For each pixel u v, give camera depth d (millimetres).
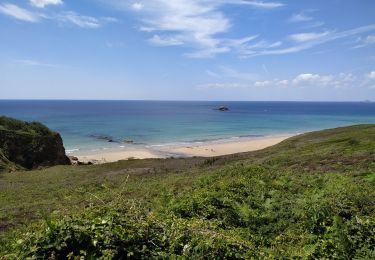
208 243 6586
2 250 7047
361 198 10867
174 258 6133
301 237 8562
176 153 66312
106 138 86438
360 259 7172
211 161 34875
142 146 74750
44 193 25641
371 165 18359
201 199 11117
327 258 7336
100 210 7281
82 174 36250
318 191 12898
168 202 11953
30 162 49250
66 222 6133
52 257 5457
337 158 21984
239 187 13867
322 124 127500
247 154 38000
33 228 6887
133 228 6461
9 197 24828
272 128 112562
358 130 44000
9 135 48781
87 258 5555
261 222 9953
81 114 178875
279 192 13117
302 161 22609
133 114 183250
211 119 150000
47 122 126875
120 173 33875
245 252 6871
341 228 8367
